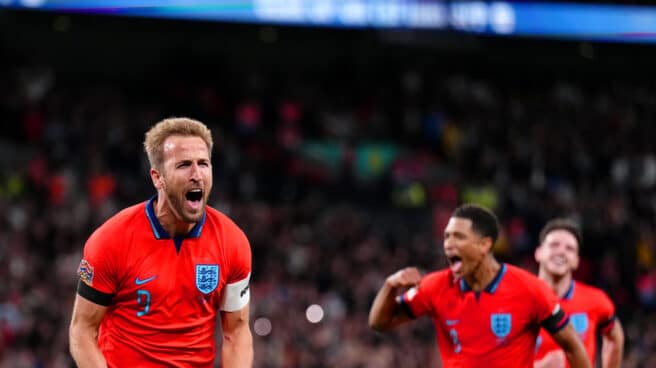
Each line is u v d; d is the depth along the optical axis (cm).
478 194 3488
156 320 711
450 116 4141
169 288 709
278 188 3347
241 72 4209
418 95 4225
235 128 3812
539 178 3788
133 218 717
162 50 4047
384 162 3828
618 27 3644
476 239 898
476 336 908
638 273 3197
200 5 3161
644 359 2509
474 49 3494
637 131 4409
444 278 933
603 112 4506
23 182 2867
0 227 2531
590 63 4688
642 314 2939
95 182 2859
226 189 3144
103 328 730
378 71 4347
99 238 709
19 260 2322
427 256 2973
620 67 4703
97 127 3278
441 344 941
